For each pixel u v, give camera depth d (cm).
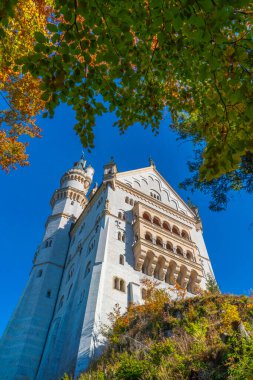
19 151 1438
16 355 3234
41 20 1197
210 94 506
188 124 1175
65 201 5634
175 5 396
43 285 4153
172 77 688
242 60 436
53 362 2842
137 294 2981
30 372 3122
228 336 1356
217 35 407
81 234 4522
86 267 3409
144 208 4056
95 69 536
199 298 2270
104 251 3231
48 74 491
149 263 3444
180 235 4172
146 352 1734
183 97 703
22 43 1130
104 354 2136
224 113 473
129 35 484
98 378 1633
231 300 2081
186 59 537
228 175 1026
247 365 1015
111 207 3891
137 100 657
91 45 493
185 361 1338
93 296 2761
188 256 3919
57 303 3941
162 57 574
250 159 904
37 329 3575
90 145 562
